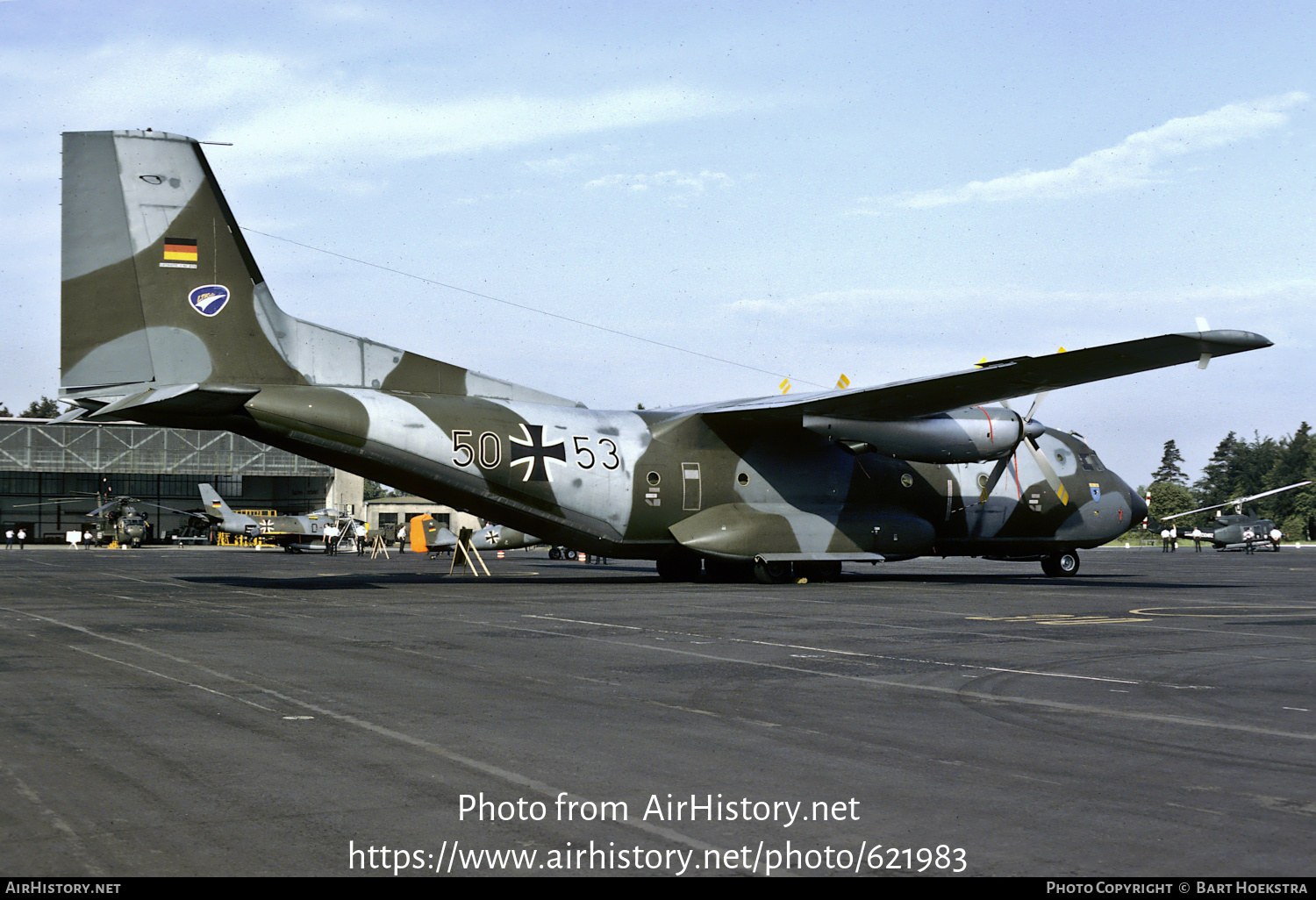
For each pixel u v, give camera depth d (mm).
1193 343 18297
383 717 7605
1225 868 4633
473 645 11719
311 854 4723
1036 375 20219
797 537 22953
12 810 5246
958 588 22031
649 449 22594
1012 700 8531
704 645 11875
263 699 8219
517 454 21172
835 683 9281
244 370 19562
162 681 9039
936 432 22844
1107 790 5840
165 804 5391
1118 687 9195
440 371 21516
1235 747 6883
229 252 19594
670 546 23109
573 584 22703
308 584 22484
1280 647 11969
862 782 5973
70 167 18859
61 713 7582
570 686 9031
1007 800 5648
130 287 18953
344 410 19797
